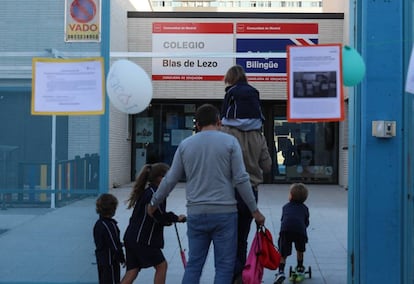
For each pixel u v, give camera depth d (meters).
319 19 16.70
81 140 5.70
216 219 4.40
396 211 5.09
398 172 5.09
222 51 16.81
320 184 17.70
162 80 17.05
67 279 5.71
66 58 5.50
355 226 5.30
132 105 5.08
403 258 5.09
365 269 5.12
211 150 4.45
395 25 5.10
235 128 4.83
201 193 4.45
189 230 4.54
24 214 5.74
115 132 16.06
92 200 5.70
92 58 5.36
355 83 4.83
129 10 17.55
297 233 6.24
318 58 4.79
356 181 5.30
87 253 5.72
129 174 17.92
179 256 7.64
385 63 5.11
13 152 5.74
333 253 7.93
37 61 5.37
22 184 5.75
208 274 6.73
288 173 17.81
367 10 5.12
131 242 5.26
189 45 16.91
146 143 18.09
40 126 5.73
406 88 4.49
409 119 5.10
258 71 16.84
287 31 16.67
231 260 4.45
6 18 5.63
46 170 5.75
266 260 4.67
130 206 5.40
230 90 4.88
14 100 5.71
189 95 17.03
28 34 5.63
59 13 5.58
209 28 16.83
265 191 15.77
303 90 4.80
